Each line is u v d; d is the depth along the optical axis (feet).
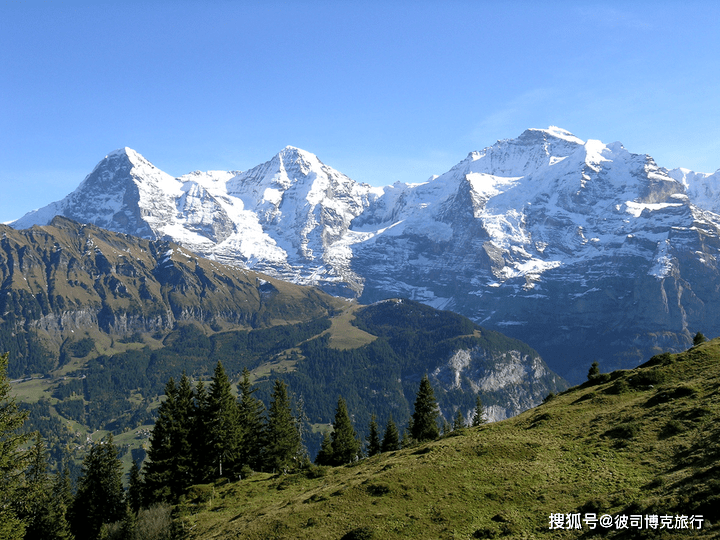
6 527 175.42
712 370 257.34
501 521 171.83
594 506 163.84
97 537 299.38
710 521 133.08
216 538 217.97
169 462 329.72
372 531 178.40
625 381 277.85
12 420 180.45
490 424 289.94
